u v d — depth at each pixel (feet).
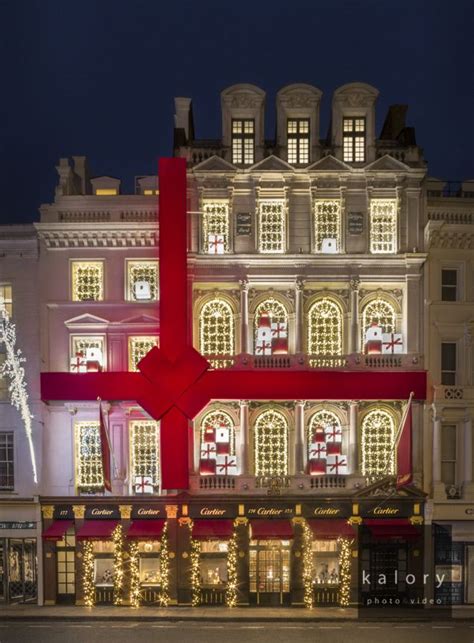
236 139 108.17
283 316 107.76
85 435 107.65
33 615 98.78
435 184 112.16
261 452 107.24
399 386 102.99
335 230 107.76
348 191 106.83
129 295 108.06
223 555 105.29
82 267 109.09
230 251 106.63
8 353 108.17
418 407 105.29
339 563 104.37
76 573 104.58
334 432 106.11
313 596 104.01
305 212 106.73
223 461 105.60
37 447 107.24
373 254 104.78
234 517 104.12
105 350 106.83
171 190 102.12
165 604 103.60
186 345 102.99
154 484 105.81
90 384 103.86
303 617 97.55
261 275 105.40
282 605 103.86
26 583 106.63
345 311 106.52
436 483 104.37
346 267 105.50
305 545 103.91
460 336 107.04
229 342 107.65
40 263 107.76
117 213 107.65
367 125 107.96
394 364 104.63
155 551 105.50
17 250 108.78
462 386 105.09
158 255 107.34
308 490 104.32
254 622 96.94
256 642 87.66
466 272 107.24
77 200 108.17
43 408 106.63
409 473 99.40
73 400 104.12
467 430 105.60
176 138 108.99
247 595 103.91
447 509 103.86
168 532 104.12
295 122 108.37
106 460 99.40
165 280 102.37
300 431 104.88
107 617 98.17
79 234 106.93
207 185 106.11
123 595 103.86
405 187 106.52
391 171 105.09
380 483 102.94
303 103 107.14
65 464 106.63
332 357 104.12
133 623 96.53
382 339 106.01
